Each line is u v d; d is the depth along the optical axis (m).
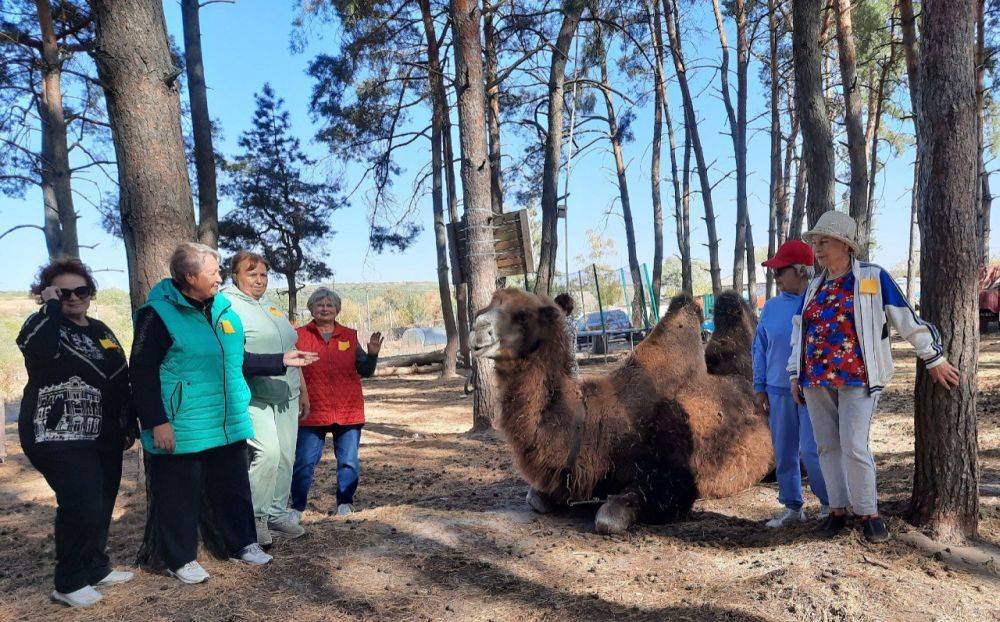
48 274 3.92
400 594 3.91
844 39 13.08
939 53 4.04
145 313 4.00
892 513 4.45
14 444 11.63
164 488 4.11
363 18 17.61
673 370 5.49
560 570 4.18
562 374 4.91
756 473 5.86
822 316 4.15
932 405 4.13
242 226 28.17
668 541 4.68
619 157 25.59
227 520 4.43
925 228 4.17
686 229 25.06
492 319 4.66
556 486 4.94
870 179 24.33
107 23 4.82
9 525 6.66
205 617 3.67
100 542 4.13
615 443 5.01
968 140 4.03
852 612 3.26
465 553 4.50
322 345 5.77
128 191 4.92
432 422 12.93
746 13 21.97
